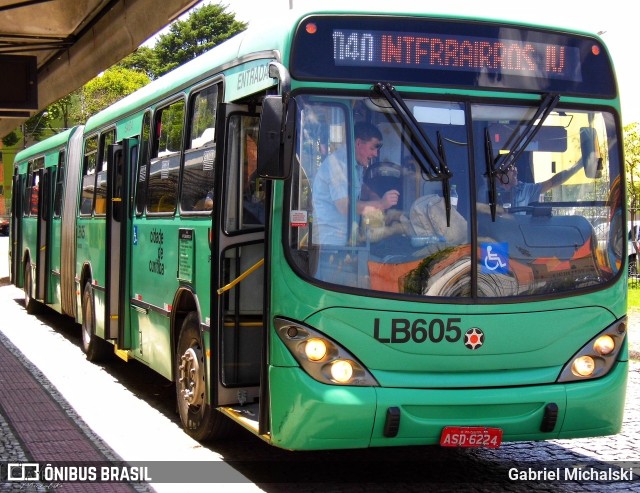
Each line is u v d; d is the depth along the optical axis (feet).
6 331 49.11
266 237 19.88
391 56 20.38
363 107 20.10
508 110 20.83
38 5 44.19
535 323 20.21
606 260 21.12
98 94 215.92
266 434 19.83
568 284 20.65
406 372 19.56
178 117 27.71
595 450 25.14
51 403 30.73
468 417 19.57
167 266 27.53
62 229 45.27
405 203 19.97
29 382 34.42
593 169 21.36
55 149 49.14
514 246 20.34
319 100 19.90
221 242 22.27
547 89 21.21
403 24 20.51
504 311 20.04
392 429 19.12
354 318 19.39
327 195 19.75
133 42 44.09
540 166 20.89
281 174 18.71
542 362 20.29
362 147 19.99
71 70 54.44
